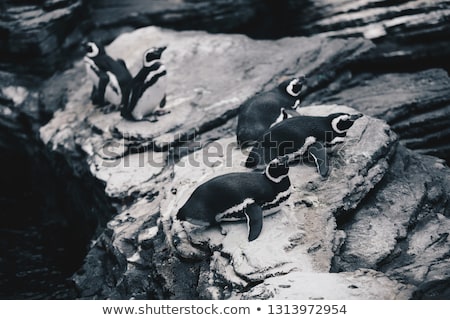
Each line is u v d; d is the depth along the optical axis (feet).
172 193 30.07
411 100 39.47
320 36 45.32
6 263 37.14
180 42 44.39
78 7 45.98
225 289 24.75
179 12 48.01
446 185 31.37
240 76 40.37
